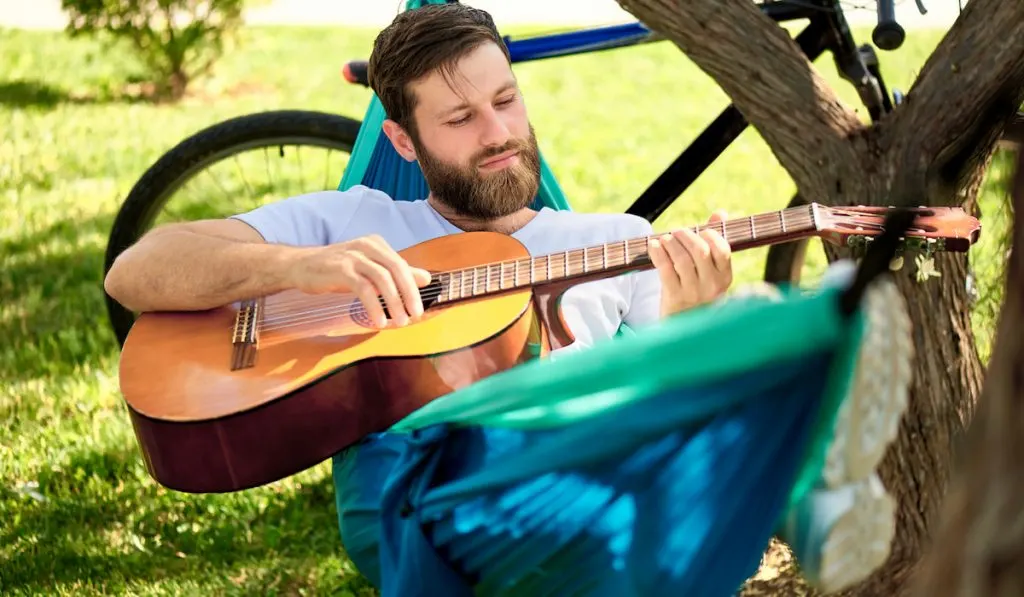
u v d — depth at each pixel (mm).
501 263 2117
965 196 2119
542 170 2598
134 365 2070
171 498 2938
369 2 11328
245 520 2859
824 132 2098
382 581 1747
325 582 2631
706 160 2807
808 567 1400
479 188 2229
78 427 3289
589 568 1585
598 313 2176
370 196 2373
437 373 1977
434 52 2184
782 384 1386
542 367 1479
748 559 1494
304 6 11156
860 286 1252
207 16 7809
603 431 1511
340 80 8281
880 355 1270
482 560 1673
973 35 1978
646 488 1568
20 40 9305
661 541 1548
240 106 7582
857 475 1342
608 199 5414
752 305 1321
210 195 5449
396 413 1998
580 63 8750
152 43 7754
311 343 2059
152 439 1968
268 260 2094
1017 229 1034
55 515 2875
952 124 2002
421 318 2053
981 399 1062
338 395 1967
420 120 2238
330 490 3000
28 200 5406
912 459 2160
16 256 4648
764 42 2113
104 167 6016
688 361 1373
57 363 3691
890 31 2572
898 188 2037
